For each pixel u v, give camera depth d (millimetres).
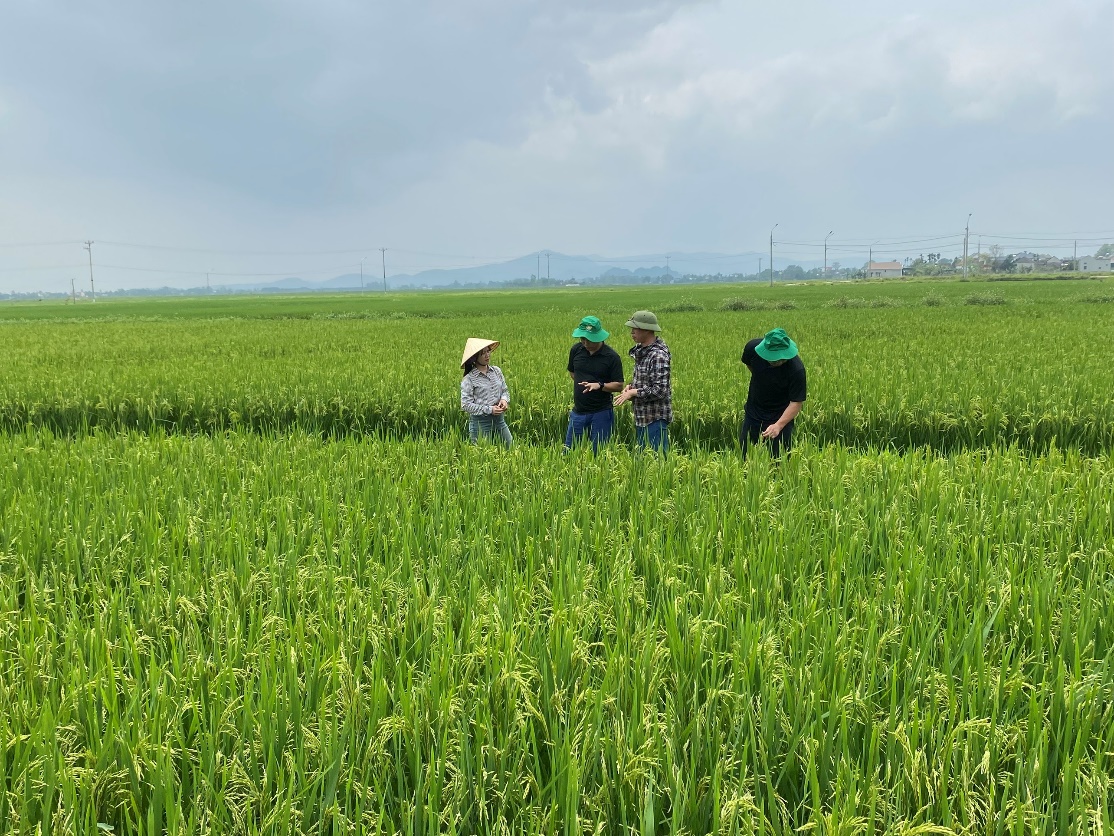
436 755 2760
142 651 3527
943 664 3176
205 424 12766
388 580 4105
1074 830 2428
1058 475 6125
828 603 3984
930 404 10891
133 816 2619
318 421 12398
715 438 11180
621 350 20062
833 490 5883
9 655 3420
